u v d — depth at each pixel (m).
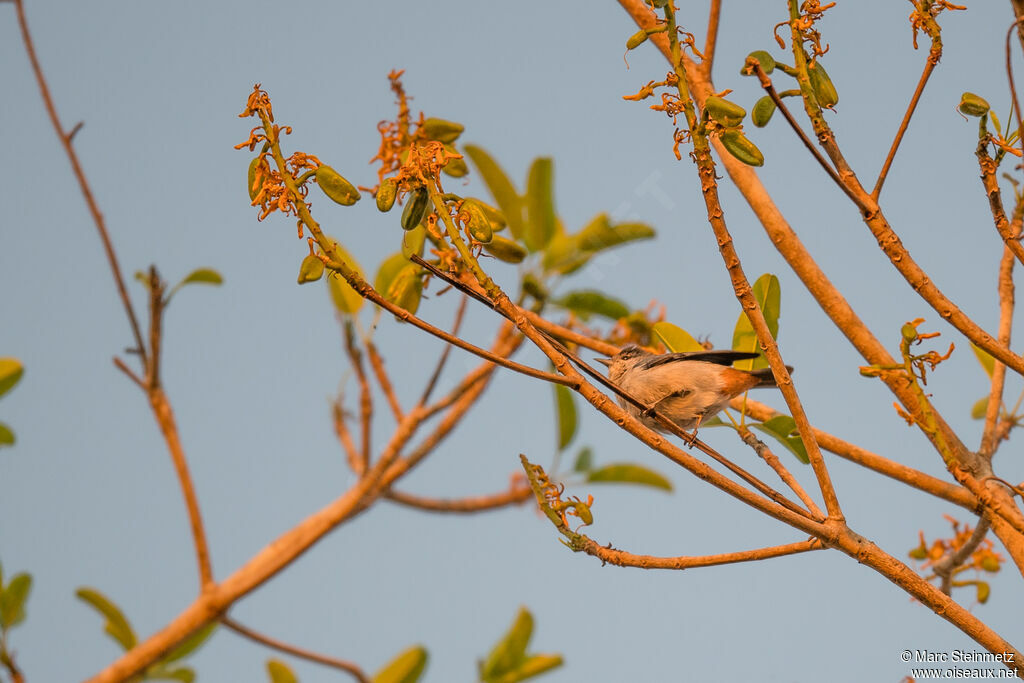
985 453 9.46
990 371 11.66
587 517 8.04
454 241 7.61
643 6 11.20
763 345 7.50
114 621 11.62
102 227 11.46
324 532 11.62
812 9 8.00
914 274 7.64
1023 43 7.83
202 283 12.13
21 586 10.59
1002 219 8.12
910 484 9.64
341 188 7.43
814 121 8.03
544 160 12.80
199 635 11.62
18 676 10.36
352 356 12.38
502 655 11.25
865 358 9.33
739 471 8.11
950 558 9.84
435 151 7.67
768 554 7.77
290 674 11.23
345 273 7.38
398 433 11.92
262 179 7.33
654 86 7.30
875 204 7.79
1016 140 8.27
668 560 7.87
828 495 7.48
